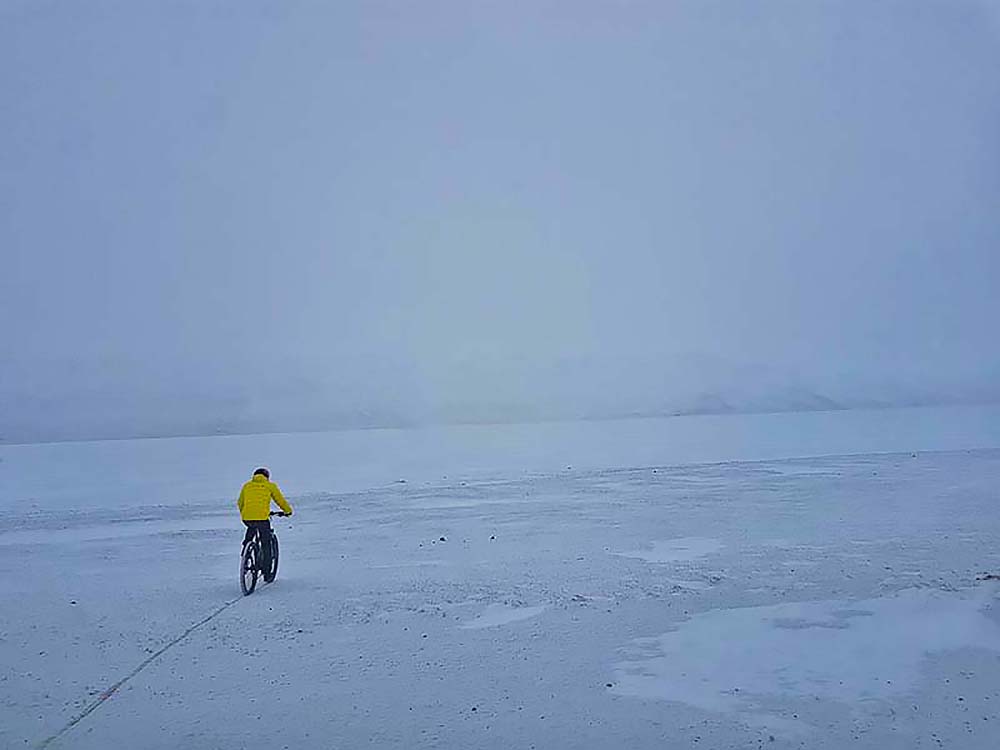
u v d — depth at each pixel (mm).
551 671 6883
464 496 22172
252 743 5449
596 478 26469
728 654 7270
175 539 15953
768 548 12641
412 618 8891
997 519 15164
